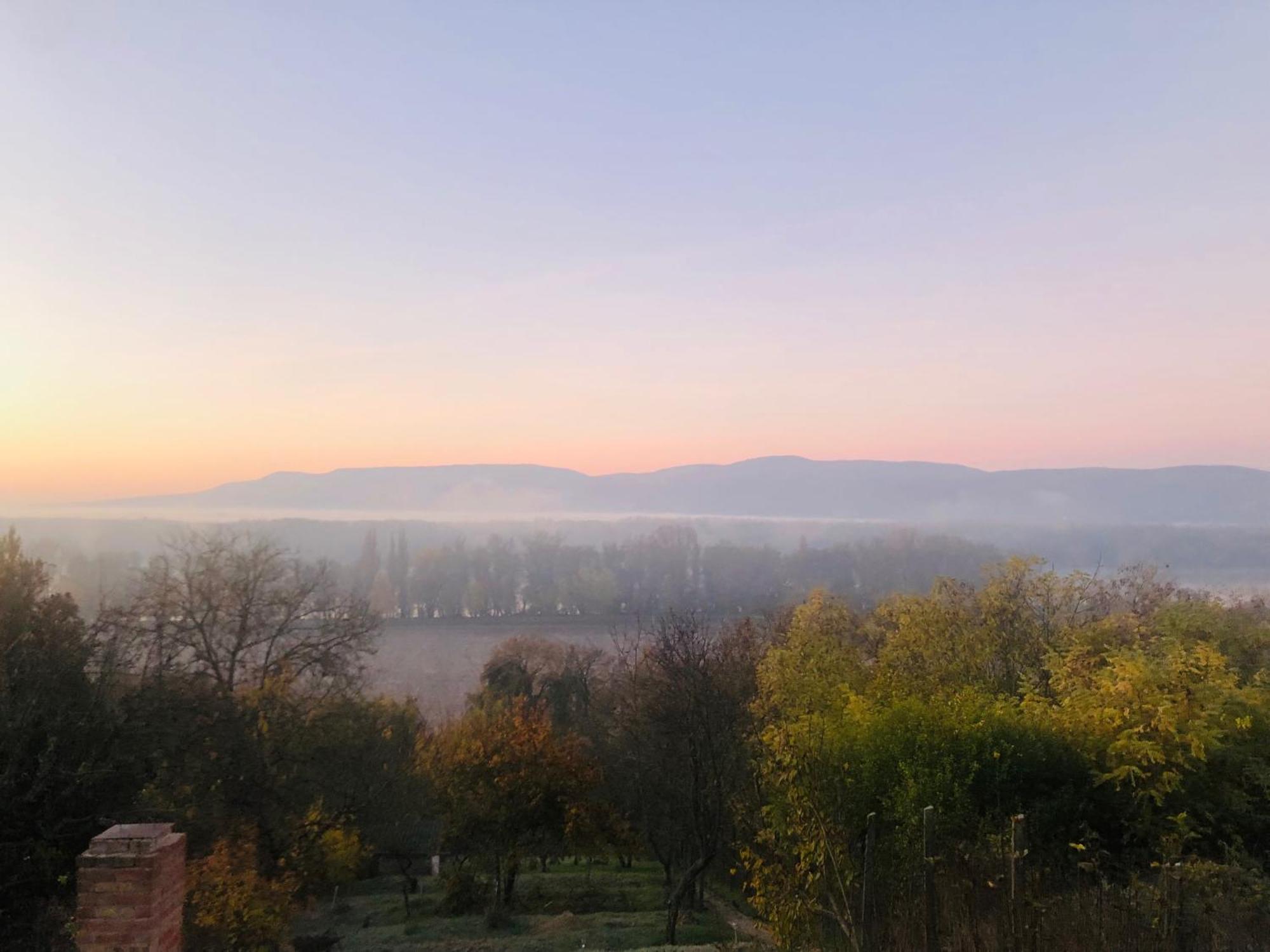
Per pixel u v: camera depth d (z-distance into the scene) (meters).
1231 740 12.80
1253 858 11.15
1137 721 12.84
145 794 12.50
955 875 9.55
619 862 36.94
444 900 27.80
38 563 13.34
